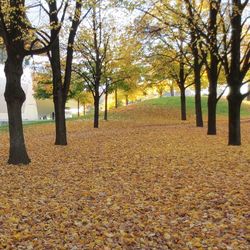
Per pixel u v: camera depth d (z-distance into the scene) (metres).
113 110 51.84
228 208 7.86
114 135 23.94
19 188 10.06
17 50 12.65
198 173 11.26
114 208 8.15
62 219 7.48
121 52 28.81
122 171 12.03
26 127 36.34
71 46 18.03
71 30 17.72
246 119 38.78
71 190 9.82
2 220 7.36
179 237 6.50
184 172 11.48
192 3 18.02
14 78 13.03
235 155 13.84
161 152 15.39
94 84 31.83
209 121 22.27
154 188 9.79
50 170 12.47
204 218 7.40
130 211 7.92
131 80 35.72
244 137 20.95
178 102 53.91
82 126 33.91
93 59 30.64
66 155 15.61
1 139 25.67
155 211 7.92
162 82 39.31
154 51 26.95
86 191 9.65
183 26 16.03
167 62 27.75
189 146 16.91
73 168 12.78
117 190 9.73
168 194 9.16
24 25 12.64
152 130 26.56
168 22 17.31
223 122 35.72
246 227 6.79
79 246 6.19
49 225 7.14
